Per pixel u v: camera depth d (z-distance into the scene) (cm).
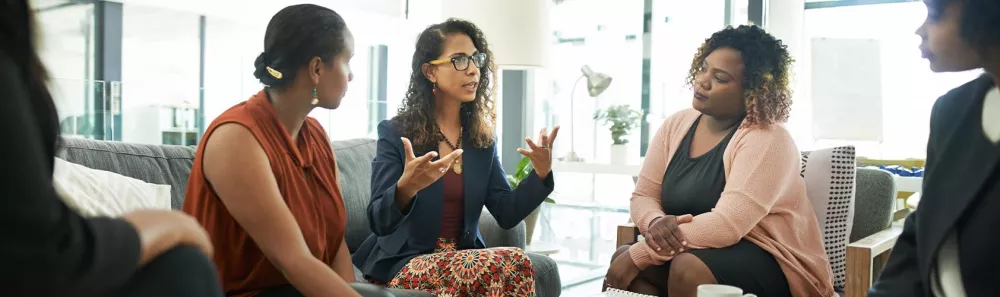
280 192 165
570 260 449
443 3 359
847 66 505
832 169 245
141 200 205
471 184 238
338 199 182
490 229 268
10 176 69
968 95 123
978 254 115
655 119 513
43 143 80
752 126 220
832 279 228
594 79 443
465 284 205
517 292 206
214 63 362
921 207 123
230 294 164
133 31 330
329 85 169
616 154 433
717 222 209
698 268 202
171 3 340
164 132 329
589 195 523
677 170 234
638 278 220
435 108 243
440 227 234
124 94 306
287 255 154
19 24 77
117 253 80
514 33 347
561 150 532
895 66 502
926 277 121
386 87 458
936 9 117
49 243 72
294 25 163
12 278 71
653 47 511
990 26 110
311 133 183
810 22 529
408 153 204
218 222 160
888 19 503
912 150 502
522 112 504
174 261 90
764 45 223
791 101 229
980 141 116
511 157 507
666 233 212
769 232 217
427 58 237
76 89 282
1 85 70
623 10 517
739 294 142
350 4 423
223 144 155
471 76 235
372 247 241
